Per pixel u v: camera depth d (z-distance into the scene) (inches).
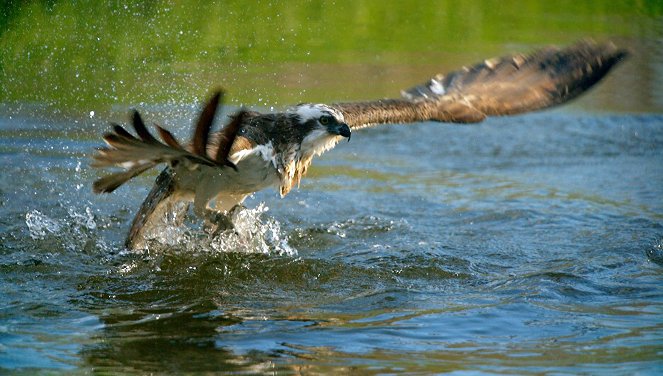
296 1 1055.0
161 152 358.3
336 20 1050.7
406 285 426.3
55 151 653.9
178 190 434.0
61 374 310.0
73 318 370.6
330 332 358.3
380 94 824.9
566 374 315.6
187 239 455.5
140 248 444.5
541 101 434.0
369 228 525.0
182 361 323.9
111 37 853.8
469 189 619.2
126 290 407.2
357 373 314.7
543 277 435.2
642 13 1173.7
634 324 371.2
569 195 603.2
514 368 321.4
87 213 532.7
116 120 696.4
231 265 437.7
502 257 474.0
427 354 335.3
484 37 1055.0
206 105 329.4
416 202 585.3
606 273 443.5
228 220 448.5
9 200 548.7
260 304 394.0
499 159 701.3
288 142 434.3
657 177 648.4
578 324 371.6
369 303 398.6
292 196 591.2
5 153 641.6
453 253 478.3
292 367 319.3
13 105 741.3
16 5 877.2
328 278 432.5
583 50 444.5
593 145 740.7
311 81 846.5
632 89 911.7
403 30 1063.6
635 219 543.5
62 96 752.3
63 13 879.7
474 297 408.2
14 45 834.2
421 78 890.1
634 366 323.0
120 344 341.4
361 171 661.3
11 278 420.2
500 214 557.0
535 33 1080.2
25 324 362.3
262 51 916.0
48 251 464.4
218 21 948.0
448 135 773.3
